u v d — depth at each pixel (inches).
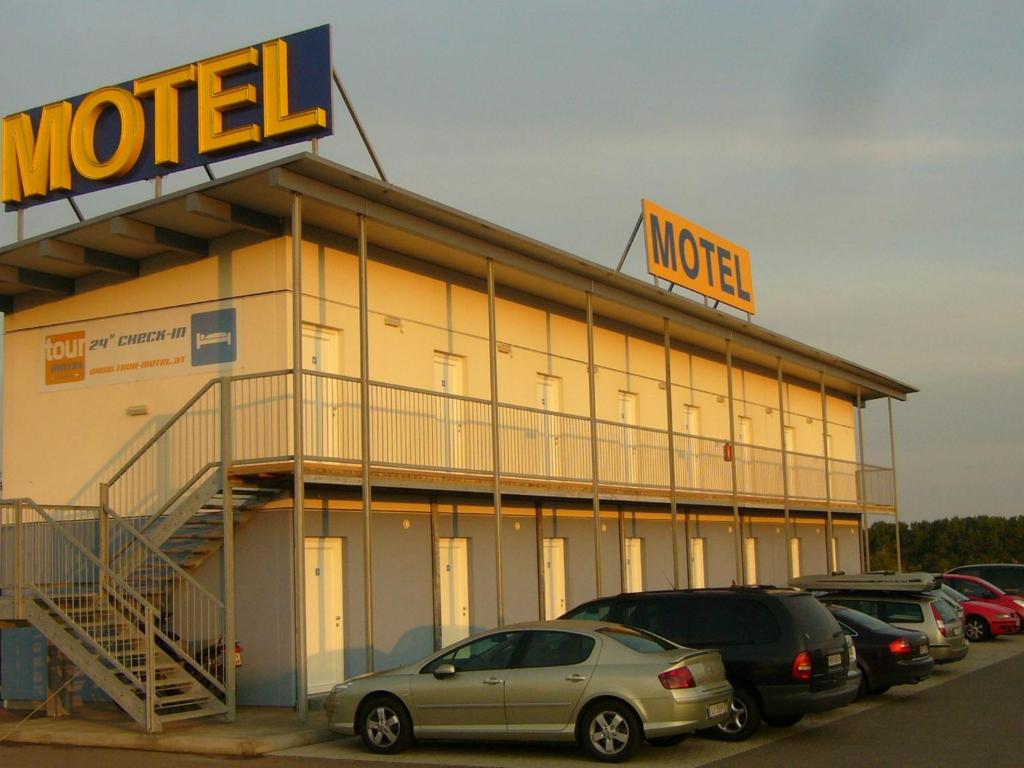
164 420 714.8
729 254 1186.6
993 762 445.4
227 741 510.0
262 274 682.8
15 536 606.9
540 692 470.3
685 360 1150.3
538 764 461.7
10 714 692.7
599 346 1002.7
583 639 476.7
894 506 1425.9
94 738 545.6
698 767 445.1
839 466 1523.1
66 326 765.9
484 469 806.5
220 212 636.7
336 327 712.4
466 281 835.4
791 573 1342.3
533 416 892.6
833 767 439.8
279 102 639.8
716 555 1173.1
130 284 740.0
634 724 455.2
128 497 719.1
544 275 771.4
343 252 724.7
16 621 636.1
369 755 493.4
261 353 678.5
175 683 580.1
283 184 581.0
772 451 1250.0
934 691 685.3
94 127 711.1
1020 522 2896.2
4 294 788.0
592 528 962.1
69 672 674.2
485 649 491.5
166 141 676.1
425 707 488.7
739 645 517.0
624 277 824.3
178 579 674.2
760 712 508.1
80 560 642.2
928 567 2908.5
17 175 731.4
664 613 538.6
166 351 719.1
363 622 711.7
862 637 648.4
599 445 975.0
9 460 775.1
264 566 666.2
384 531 738.2
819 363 1228.5
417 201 634.2
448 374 818.8
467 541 818.8
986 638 1055.0
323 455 692.1
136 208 643.5
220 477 604.4
